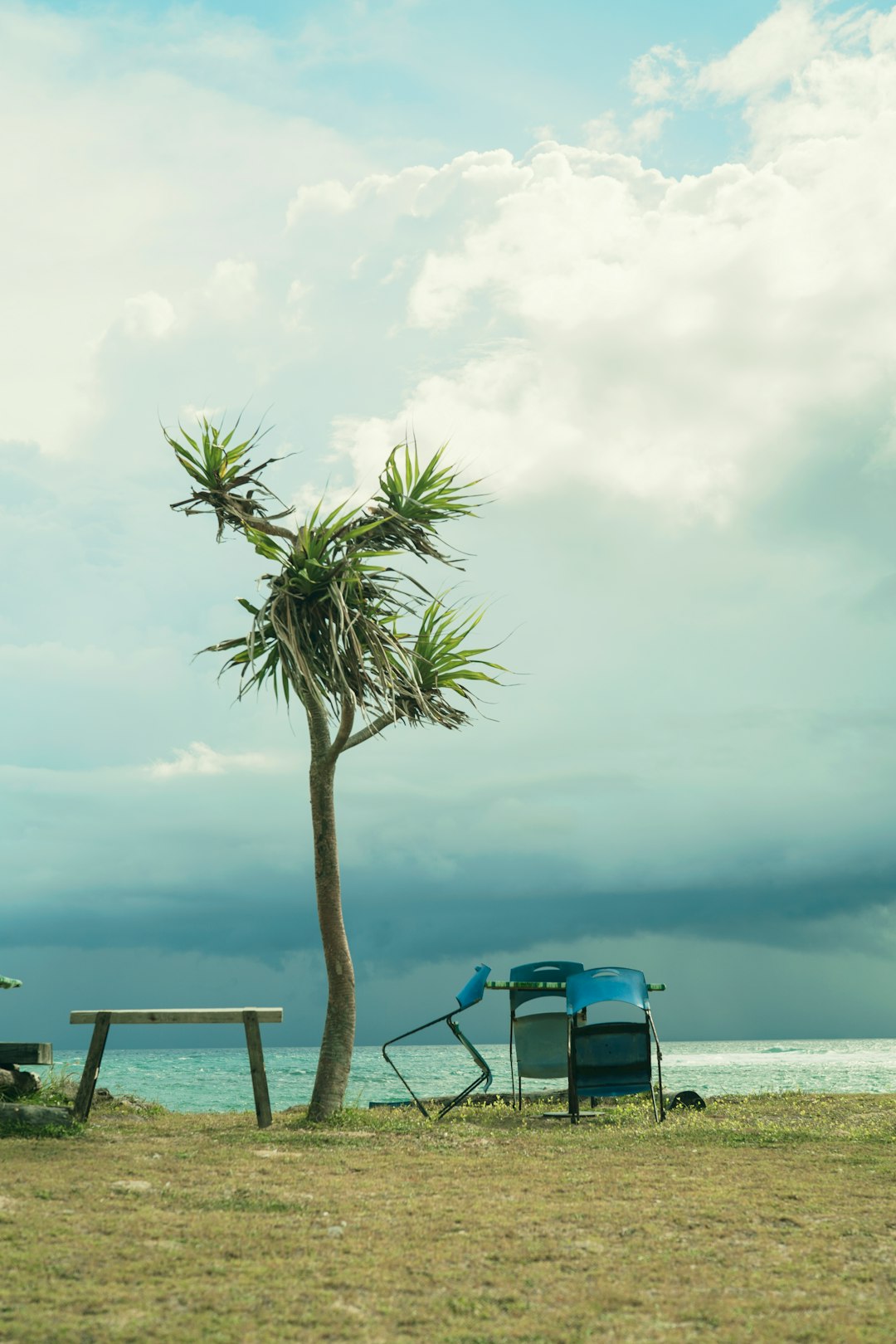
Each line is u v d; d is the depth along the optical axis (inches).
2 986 245.8
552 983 330.6
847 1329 109.1
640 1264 133.2
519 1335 106.9
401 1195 175.3
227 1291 119.4
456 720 344.8
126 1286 120.0
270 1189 178.4
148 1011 278.2
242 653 323.6
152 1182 181.0
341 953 311.0
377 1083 1104.8
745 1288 123.6
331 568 312.7
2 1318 107.3
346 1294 119.6
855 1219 159.2
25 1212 153.2
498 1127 300.4
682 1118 318.0
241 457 327.9
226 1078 1505.9
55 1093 313.3
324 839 316.8
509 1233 148.7
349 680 309.4
